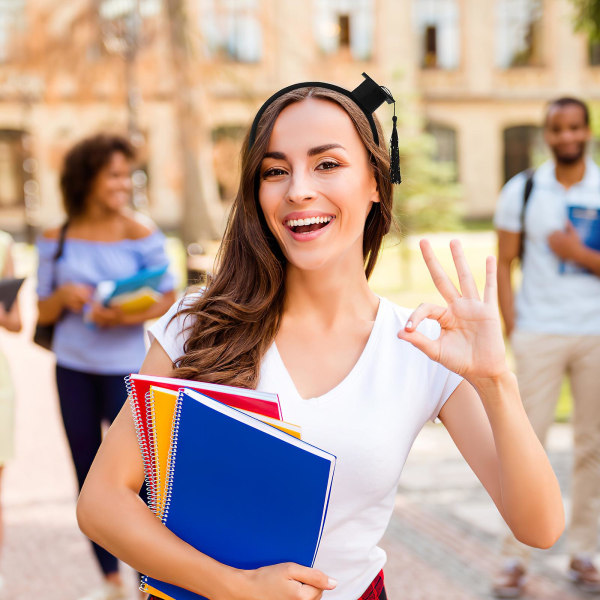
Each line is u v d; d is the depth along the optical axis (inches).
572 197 138.5
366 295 64.6
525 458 55.1
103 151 139.8
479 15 1157.7
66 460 213.8
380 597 63.7
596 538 140.0
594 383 138.1
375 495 60.5
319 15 1075.9
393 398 60.4
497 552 152.7
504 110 1179.9
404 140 599.2
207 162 470.0
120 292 129.7
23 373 319.0
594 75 1178.0
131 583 141.5
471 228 1003.3
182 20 456.1
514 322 143.4
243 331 61.7
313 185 58.9
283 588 51.8
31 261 689.6
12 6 495.8
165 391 53.4
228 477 52.6
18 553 155.3
